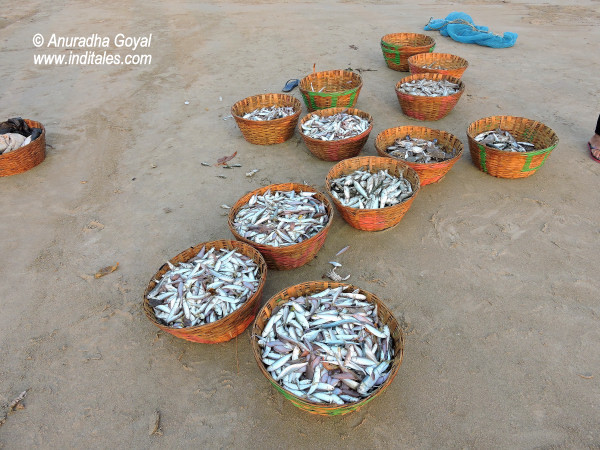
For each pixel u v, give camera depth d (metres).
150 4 15.78
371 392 2.74
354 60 9.57
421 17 12.51
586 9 12.42
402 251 4.33
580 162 5.49
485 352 3.31
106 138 6.87
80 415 3.09
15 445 2.94
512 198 4.95
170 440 2.91
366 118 5.87
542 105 6.98
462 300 3.75
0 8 15.74
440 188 5.21
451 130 6.42
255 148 6.39
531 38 10.22
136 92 8.52
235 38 11.53
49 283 4.21
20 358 3.51
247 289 3.44
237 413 3.05
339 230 4.68
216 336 3.30
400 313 3.67
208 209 5.15
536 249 4.22
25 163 5.98
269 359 2.97
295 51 10.30
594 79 7.79
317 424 2.95
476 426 2.86
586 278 3.86
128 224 4.97
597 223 4.49
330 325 3.18
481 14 12.51
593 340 3.33
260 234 4.05
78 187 5.70
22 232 4.92
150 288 3.56
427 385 3.12
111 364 3.44
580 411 2.88
